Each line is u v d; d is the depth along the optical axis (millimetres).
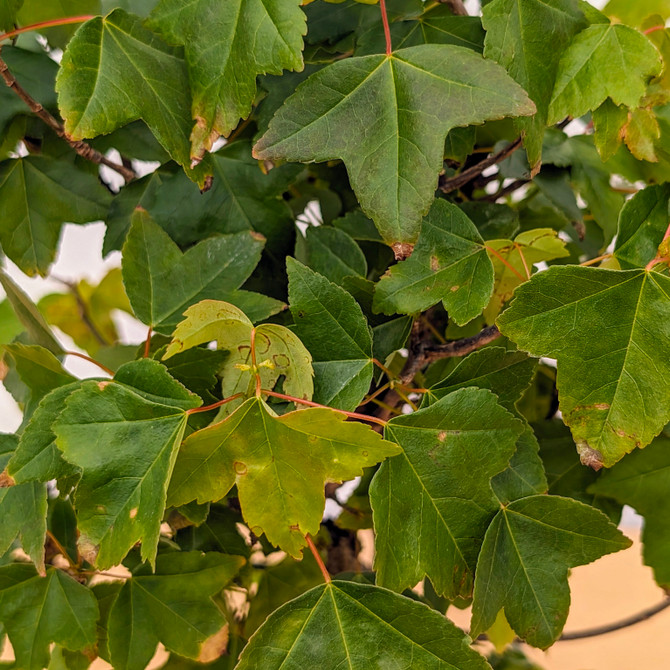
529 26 343
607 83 347
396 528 338
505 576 350
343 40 382
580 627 619
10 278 375
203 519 365
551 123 351
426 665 333
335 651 333
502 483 361
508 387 356
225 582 384
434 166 333
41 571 347
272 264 392
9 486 343
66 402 328
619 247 351
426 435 338
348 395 346
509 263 371
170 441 328
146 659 376
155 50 349
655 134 353
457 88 333
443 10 374
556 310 332
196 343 346
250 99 340
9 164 388
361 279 361
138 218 366
